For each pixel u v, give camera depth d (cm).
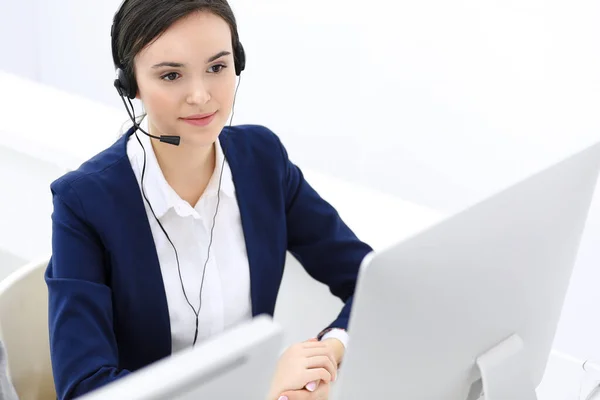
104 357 166
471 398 148
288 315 216
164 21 157
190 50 159
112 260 174
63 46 343
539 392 188
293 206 203
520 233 133
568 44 258
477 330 135
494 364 140
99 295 170
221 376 96
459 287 126
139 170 179
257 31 307
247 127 198
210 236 185
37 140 280
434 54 279
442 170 293
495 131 279
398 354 123
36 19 342
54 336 167
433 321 124
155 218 179
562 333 263
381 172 304
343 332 187
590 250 264
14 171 299
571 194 142
